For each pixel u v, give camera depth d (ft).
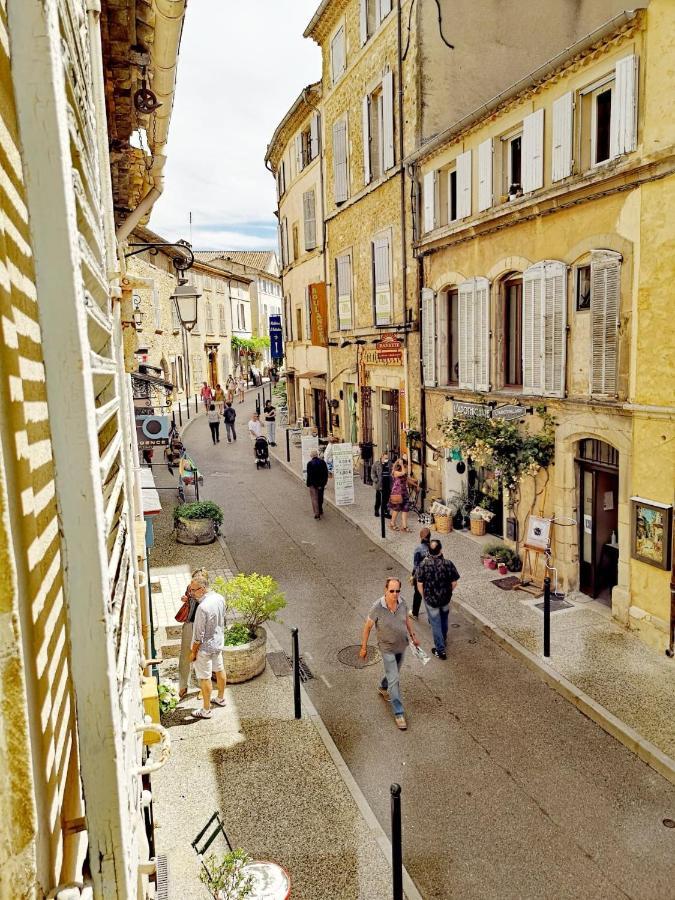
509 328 40.01
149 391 57.36
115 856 4.14
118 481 6.68
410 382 51.75
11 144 4.04
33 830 3.51
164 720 24.39
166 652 29.25
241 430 103.35
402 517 47.96
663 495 27.66
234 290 156.97
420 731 23.80
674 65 25.52
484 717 24.53
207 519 45.80
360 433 64.18
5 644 3.37
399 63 48.88
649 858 17.78
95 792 4.06
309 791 20.42
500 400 38.99
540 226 34.40
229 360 150.30
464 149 40.86
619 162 28.45
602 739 22.98
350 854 17.94
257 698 25.95
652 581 28.55
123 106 21.07
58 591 4.93
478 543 43.29
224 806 19.77
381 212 55.06
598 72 29.53
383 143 52.90
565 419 33.32
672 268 26.37
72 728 5.25
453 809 19.83
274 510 56.08
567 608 32.68
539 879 17.19
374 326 57.67
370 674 27.91
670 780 20.81
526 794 20.39
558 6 49.11
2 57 3.83
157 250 92.99
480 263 40.47
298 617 34.12
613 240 29.35
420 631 32.17
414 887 16.90
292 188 85.35
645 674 26.32
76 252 3.76
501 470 35.60
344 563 42.32
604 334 29.99
